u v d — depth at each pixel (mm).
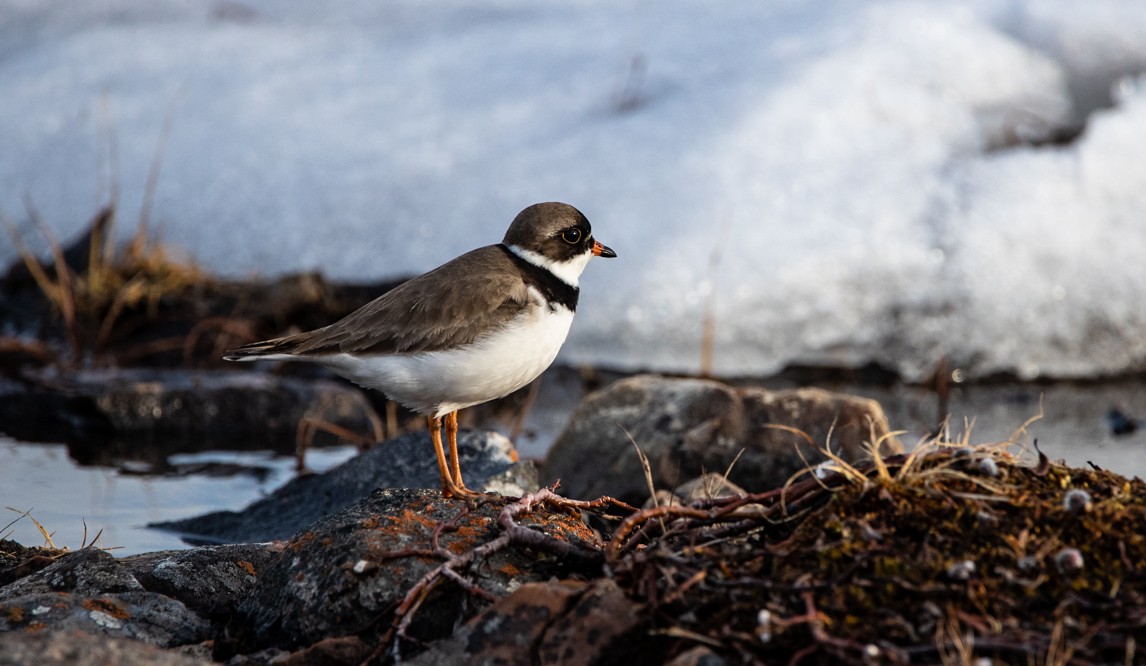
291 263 14727
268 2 19578
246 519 9609
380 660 5957
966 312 13680
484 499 7043
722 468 9820
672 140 15086
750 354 13703
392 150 15789
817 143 14828
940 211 14164
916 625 5504
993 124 15141
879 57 15695
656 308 13758
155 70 17812
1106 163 14328
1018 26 16438
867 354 13727
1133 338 13719
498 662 5605
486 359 7879
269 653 6203
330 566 6414
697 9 17688
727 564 5883
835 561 5777
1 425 12180
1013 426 12047
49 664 5293
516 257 8328
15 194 16016
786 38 16359
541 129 15742
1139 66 15922
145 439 12039
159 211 15477
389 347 7887
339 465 10039
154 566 7098
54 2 19594
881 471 6125
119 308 14203
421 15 18922
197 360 13797
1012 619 5516
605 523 9383
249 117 16641
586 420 10383
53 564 7020
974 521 5906
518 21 18406
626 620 5648
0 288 15109
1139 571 5699
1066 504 5910
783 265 13820
